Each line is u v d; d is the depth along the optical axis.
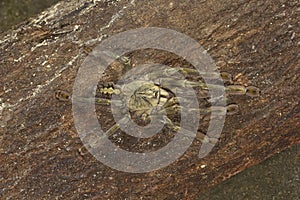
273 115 0.61
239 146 0.62
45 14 0.63
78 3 0.63
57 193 0.61
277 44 0.60
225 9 0.60
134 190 0.62
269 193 0.67
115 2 0.62
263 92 0.60
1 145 0.61
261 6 0.60
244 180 0.67
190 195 0.64
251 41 0.60
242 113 0.61
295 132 0.62
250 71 0.60
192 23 0.61
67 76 0.61
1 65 0.62
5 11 0.69
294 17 0.60
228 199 0.67
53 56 0.62
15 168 0.61
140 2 0.61
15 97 0.61
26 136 0.61
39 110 0.61
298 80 0.60
